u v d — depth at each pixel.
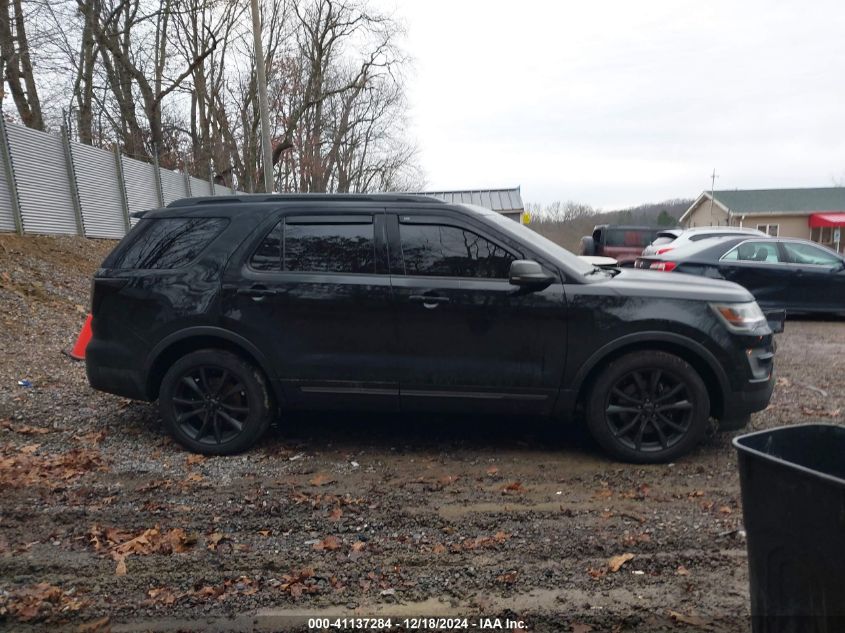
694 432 4.29
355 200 4.57
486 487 3.99
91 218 15.45
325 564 3.07
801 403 5.80
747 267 10.66
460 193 33.75
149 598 2.80
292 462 4.43
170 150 29.34
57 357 7.23
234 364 4.50
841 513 1.71
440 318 4.34
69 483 4.03
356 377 4.43
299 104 34.75
